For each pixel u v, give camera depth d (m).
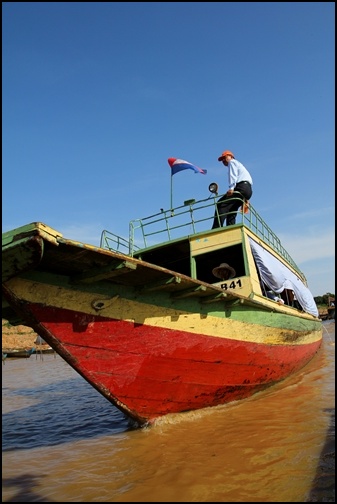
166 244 10.38
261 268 10.10
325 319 42.59
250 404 8.18
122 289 6.32
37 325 5.57
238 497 4.16
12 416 9.94
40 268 5.42
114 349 6.34
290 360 10.82
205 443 5.87
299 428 6.14
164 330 6.84
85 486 4.77
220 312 7.82
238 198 10.10
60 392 13.49
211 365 7.61
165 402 7.12
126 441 6.39
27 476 5.28
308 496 4.04
